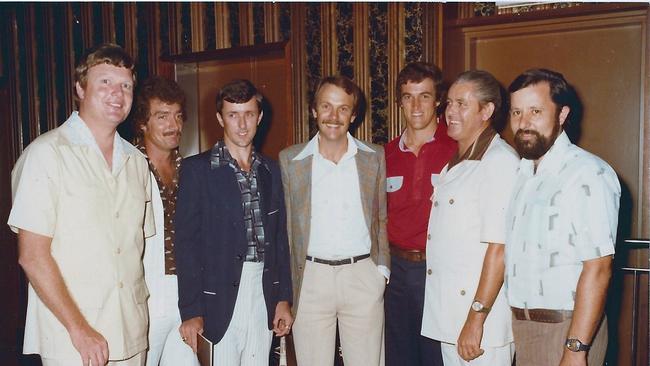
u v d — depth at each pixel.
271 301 2.43
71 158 1.87
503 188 2.03
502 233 2.02
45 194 1.80
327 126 2.43
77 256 1.86
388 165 2.69
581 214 1.73
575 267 1.77
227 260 2.35
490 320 2.12
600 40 3.38
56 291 1.79
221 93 2.39
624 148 3.36
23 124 4.87
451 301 2.19
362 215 2.51
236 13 4.04
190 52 4.20
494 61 3.62
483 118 2.18
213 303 2.34
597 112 3.42
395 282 2.63
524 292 1.86
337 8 3.70
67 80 4.66
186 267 2.34
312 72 3.81
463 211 2.17
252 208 2.39
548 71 1.85
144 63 4.38
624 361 3.42
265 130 4.19
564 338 1.79
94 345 1.82
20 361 4.16
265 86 4.18
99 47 1.94
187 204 2.36
